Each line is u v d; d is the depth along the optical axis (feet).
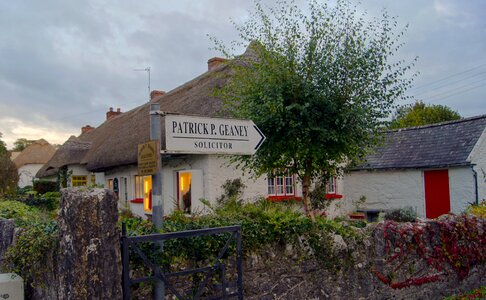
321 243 16.96
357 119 20.98
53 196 54.75
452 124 48.11
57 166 74.95
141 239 11.69
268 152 22.13
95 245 10.85
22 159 146.82
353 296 17.69
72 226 10.84
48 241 12.91
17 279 15.83
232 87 24.91
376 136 22.90
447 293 20.94
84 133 92.63
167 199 43.24
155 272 11.99
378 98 21.75
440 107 103.96
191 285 13.76
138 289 12.71
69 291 10.72
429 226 20.71
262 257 15.57
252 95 21.91
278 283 15.76
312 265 16.72
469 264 21.90
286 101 21.27
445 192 44.04
